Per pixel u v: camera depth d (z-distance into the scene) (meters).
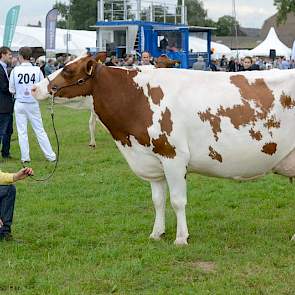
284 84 7.73
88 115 26.33
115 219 9.44
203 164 7.79
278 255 7.53
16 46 42.56
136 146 7.83
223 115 7.62
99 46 32.75
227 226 8.99
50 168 13.89
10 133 15.15
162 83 7.73
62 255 7.64
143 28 31.50
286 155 7.87
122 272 6.91
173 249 7.75
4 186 8.15
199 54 33.56
